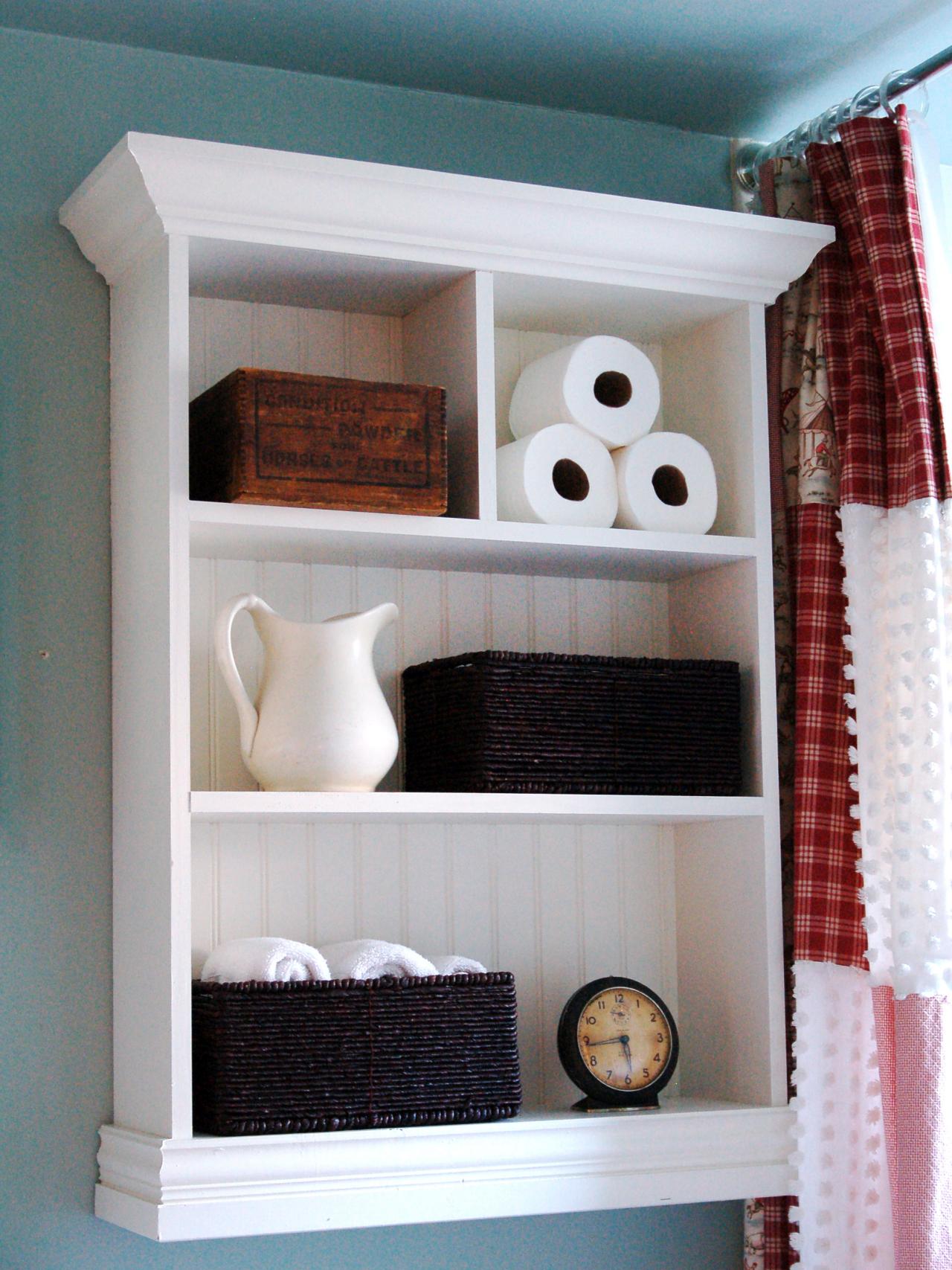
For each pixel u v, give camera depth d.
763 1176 1.77
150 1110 1.61
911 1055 1.71
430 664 1.85
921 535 1.78
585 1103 1.82
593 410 1.85
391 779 1.92
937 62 1.86
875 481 1.86
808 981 1.82
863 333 1.90
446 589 1.97
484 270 1.79
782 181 2.03
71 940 1.75
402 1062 1.63
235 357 1.89
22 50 1.84
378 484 1.67
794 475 1.99
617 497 1.87
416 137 2.02
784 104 2.10
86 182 1.72
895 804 1.75
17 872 1.73
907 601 1.78
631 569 1.97
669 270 1.87
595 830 2.01
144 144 1.58
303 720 1.67
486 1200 1.63
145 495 1.70
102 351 1.84
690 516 1.88
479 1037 1.68
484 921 1.93
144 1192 1.57
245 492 1.61
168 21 1.83
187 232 1.66
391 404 1.68
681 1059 2.00
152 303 1.70
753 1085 1.85
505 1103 1.68
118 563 1.78
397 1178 1.60
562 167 2.10
